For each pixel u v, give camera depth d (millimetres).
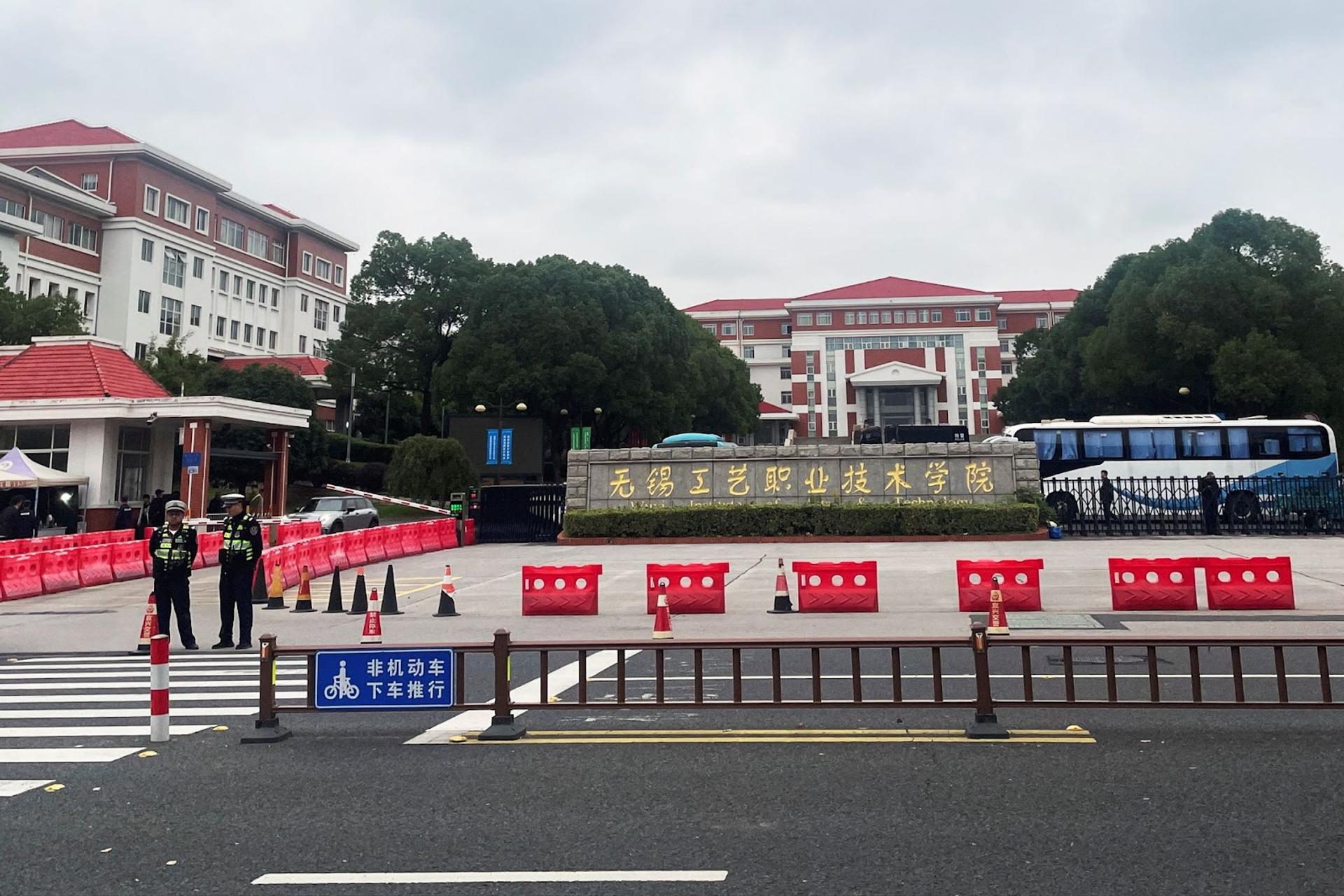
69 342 32781
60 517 29328
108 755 6781
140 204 61906
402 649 7109
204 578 20625
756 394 78625
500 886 4285
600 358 51281
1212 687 8469
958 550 22562
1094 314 53125
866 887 4211
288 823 5227
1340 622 11992
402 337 54562
